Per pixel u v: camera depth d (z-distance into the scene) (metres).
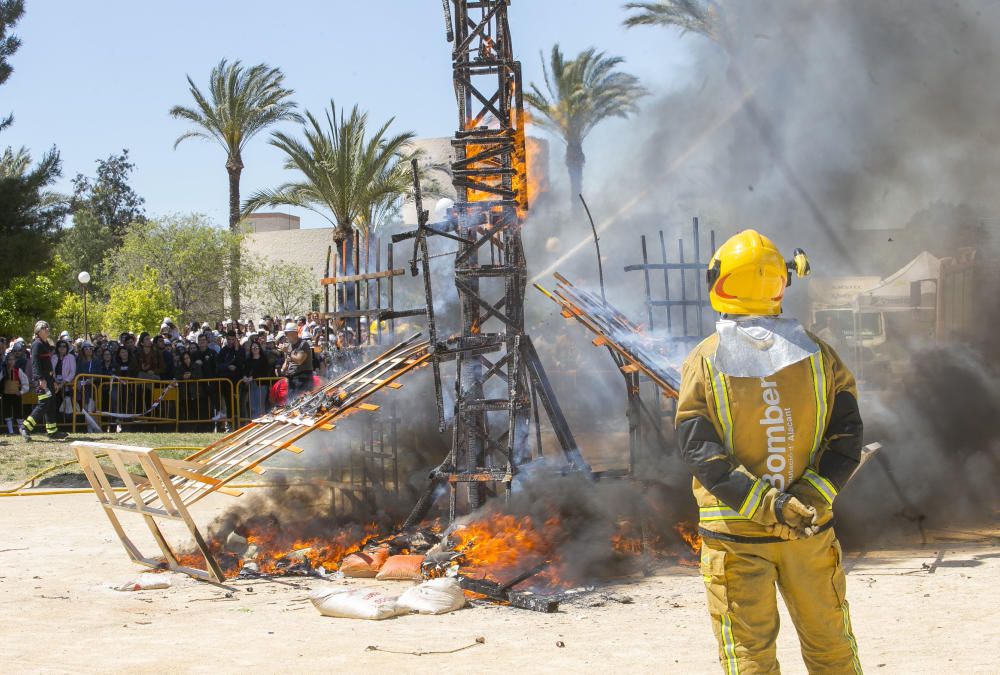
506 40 8.68
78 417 18.48
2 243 26.20
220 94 38.41
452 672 4.65
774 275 3.33
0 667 4.78
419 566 7.29
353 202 30.86
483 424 8.52
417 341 9.41
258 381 19.02
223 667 4.79
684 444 3.26
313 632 5.59
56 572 7.54
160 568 7.66
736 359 3.22
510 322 8.53
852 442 3.23
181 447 14.42
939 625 5.26
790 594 3.27
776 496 3.09
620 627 5.57
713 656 4.83
